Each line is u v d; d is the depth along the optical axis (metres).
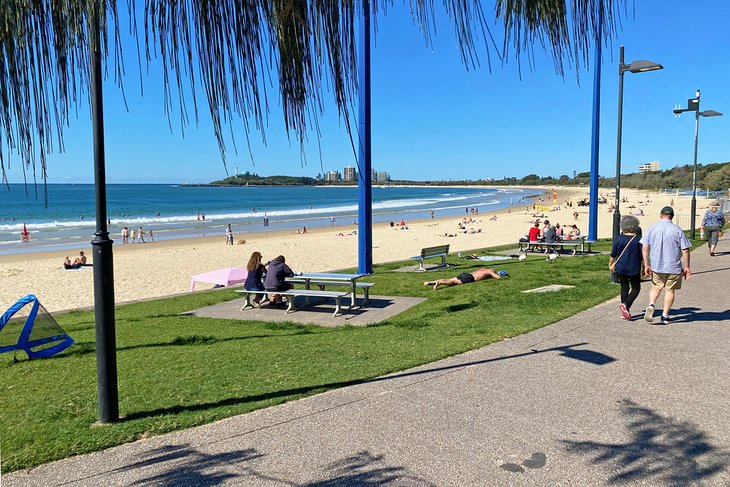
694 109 19.06
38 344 6.73
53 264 24.81
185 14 0.88
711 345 5.75
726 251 15.54
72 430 3.94
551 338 6.16
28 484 3.15
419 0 1.01
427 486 3.00
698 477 3.02
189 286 17.56
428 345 6.16
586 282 10.59
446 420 3.91
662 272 6.71
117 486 3.10
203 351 6.54
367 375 5.01
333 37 0.99
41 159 0.98
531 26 1.05
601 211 69.69
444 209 79.94
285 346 6.60
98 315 4.04
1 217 58.09
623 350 5.61
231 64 0.92
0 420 4.29
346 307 9.80
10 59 0.95
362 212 13.48
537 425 3.78
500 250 19.64
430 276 13.10
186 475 3.20
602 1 1.10
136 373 5.54
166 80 0.89
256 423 3.95
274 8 0.94
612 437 3.56
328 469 3.22
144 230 44.53
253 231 43.44
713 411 3.96
